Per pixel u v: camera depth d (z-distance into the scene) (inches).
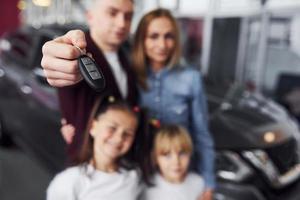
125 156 59.2
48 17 298.4
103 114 54.2
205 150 68.6
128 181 57.3
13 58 147.2
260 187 89.0
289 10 173.3
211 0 197.5
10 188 122.0
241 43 193.0
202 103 66.9
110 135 54.9
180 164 63.3
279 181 92.4
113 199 54.8
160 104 63.8
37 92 119.5
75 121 52.7
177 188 63.7
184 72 64.7
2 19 326.6
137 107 58.4
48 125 111.9
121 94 58.1
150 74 64.1
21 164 139.7
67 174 54.7
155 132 62.7
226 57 197.8
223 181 85.6
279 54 192.4
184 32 210.5
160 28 61.3
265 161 91.4
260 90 190.5
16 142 150.0
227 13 195.6
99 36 53.9
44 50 32.2
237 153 90.2
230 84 132.3
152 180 62.9
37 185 124.0
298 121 162.6
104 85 31.3
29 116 125.7
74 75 32.0
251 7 186.9
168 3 214.1
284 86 186.4
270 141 94.7
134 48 63.4
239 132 95.8
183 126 65.3
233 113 106.7
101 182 54.5
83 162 55.4
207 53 202.2
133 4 55.2
